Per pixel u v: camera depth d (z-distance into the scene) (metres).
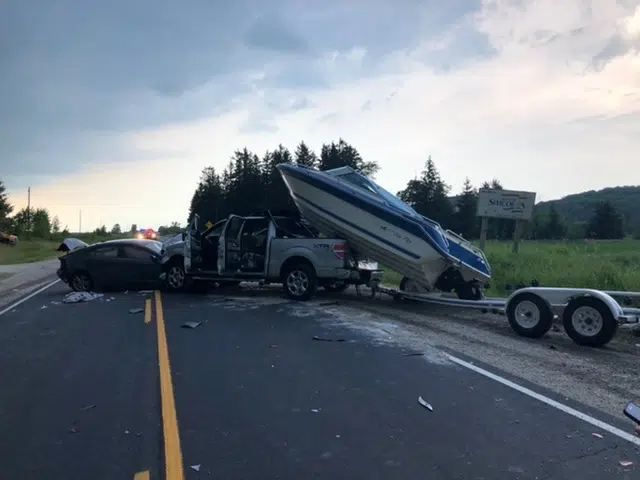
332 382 6.23
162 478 3.93
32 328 9.66
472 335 8.89
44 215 77.19
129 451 4.39
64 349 7.95
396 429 4.84
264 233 13.26
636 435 4.69
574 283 13.14
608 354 7.66
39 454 4.34
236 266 13.27
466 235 71.56
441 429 4.84
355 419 5.08
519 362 7.15
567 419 5.08
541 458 4.25
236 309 11.55
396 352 7.68
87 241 64.81
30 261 31.75
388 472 4.02
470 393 5.84
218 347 8.01
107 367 6.91
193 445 4.49
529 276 14.41
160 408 5.37
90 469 4.08
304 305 12.06
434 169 76.06
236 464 4.15
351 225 12.35
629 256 19.83
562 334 9.06
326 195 12.60
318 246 12.48
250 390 5.94
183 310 11.45
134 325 9.80
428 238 11.38
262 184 82.06
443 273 11.98
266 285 16.20
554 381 6.28
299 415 5.18
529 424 4.96
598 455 4.30
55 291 15.97
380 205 11.99
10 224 74.19
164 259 14.41
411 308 11.80
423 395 5.78
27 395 5.81
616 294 9.63
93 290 15.22
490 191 20.02
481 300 10.94
